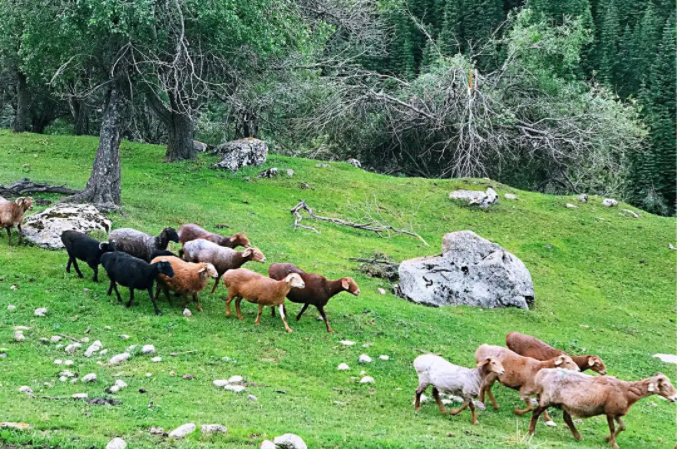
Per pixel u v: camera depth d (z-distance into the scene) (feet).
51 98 142.41
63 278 58.90
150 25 78.23
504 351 43.68
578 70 199.00
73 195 79.87
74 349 45.52
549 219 109.60
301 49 114.01
